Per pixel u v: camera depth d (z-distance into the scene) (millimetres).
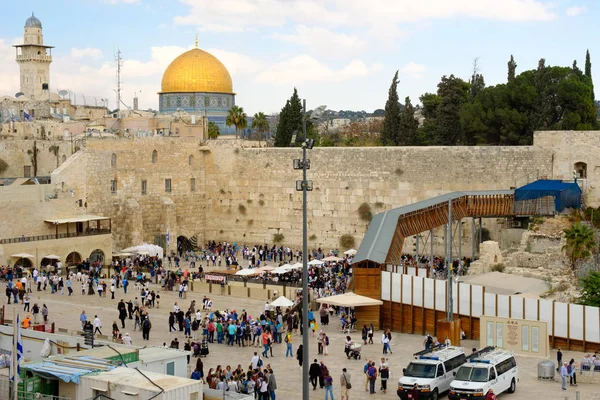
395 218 85500
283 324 71875
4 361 47062
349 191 120438
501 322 60656
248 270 92125
